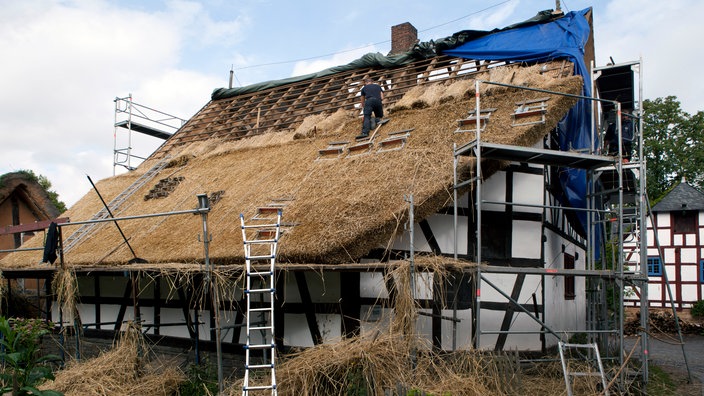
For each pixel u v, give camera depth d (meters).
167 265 7.44
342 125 10.77
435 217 7.96
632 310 22.67
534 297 8.41
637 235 11.73
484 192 8.28
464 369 6.44
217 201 9.85
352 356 6.13
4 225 16.83
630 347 13.70
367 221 6.83
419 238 7.82
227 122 14.13
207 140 13.45
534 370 7.81
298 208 7.98
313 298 7.85
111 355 7.95
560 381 7.20
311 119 11.48
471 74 10.76
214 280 6.84
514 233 8.42
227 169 11.31
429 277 7.67
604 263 9.94
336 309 7.63
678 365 10.62
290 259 6.99
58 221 8.92
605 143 11.20
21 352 6.17
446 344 7.70
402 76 12.11
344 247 6.68
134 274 8.53
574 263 11.18
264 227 7.54
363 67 13.38
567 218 10.73
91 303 11.14
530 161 7.77
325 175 8.83
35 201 17.20
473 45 11.73
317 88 13.61
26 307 13.07
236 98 15.37
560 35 10.65
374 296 7.47
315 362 6.29
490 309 8.09
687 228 24.31
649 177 32.91
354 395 5.98
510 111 8.43
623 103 10.98
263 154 11.19
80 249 10.38
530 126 7.71
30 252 11.27
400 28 15.85
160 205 10.95
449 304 7.85
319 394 6.19
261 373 7.13
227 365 8.52
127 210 11.57
